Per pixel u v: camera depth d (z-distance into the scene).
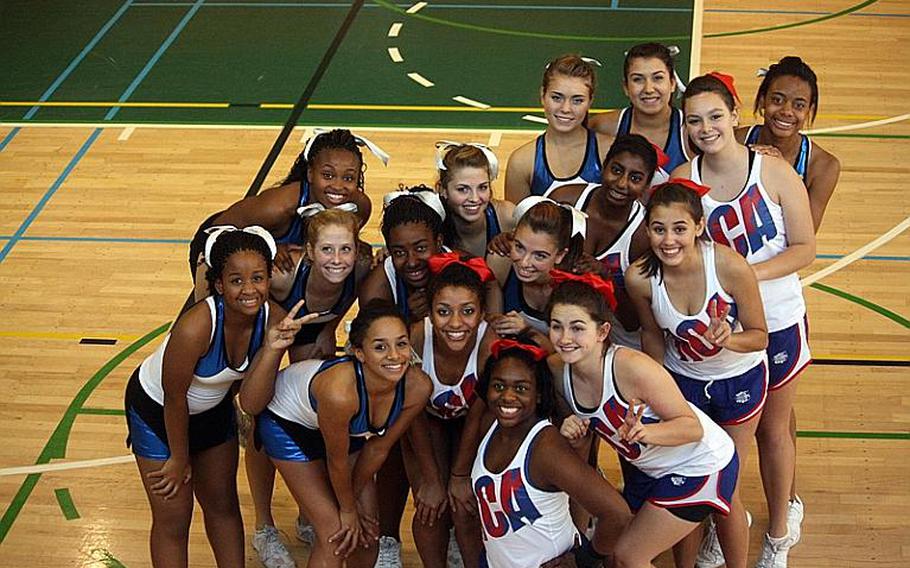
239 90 9.20
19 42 10.12
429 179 7.70
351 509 4.16
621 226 4.44
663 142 4.98
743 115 8.39
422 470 4.32
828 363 5.96
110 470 5.37
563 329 3.79
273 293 4.48
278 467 4.20
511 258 4.20
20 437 5.58
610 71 9.27
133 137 8.51
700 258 4.04
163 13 10.66
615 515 3.85
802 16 10.20
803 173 4.68
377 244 6.97
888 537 4.89
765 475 4.64
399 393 3.99
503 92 9.01
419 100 8.92
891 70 9.12
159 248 7.11
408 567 4.81
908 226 7.10
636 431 3.70
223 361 3.99
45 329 6.37
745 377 4.29
